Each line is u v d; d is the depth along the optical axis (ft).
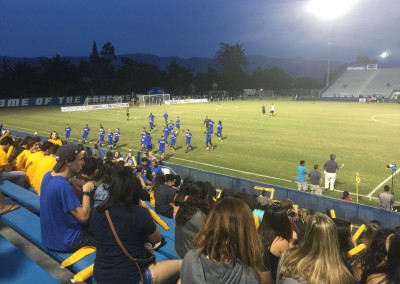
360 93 317.01
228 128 134.21
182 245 15.90
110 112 205.87
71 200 15.29
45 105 266.36
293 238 16.65
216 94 403.34
